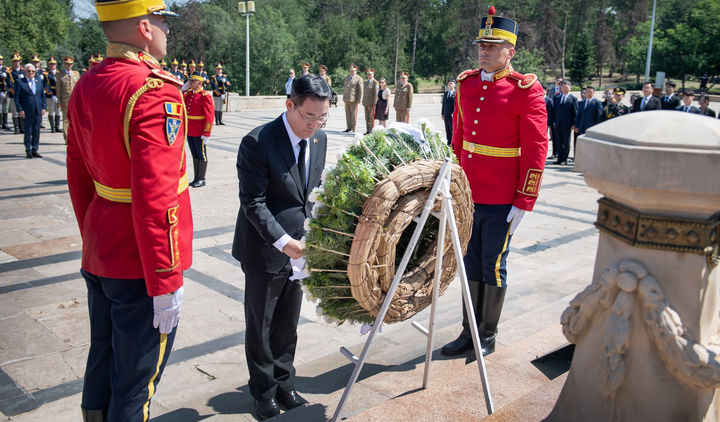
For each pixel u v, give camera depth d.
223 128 17.56
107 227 2.37
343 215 2.42
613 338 1.57
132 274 2.38
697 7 51.81
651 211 1.48
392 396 3.08
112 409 2.44
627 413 1.60
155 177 2.20
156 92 2.23
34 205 8.20
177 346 4.28
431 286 2.82
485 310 3.64
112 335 2.47
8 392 3.60
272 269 2.97
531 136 3.47
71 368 3.91
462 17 64.00
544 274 5.75
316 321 4.80
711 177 1.35
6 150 12.73
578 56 55.34
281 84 52.16
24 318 4.64
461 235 2.81
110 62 2.33
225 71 51.78
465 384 2.94
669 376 1.54
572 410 1.75
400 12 67.88
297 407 3.04
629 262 1.53
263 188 2.90
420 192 2.48
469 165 3.71
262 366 3.07
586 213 8.86
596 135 1.57
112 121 2.23
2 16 45.22
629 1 67.44
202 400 3.40
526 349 3.32
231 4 60.81
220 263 6.06
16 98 11.52
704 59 49.94
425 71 70.75
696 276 1.48
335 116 22.80
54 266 5.83
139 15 2.31
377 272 2.46
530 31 57.72
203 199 8.78
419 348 3.95
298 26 61.88
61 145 13.56
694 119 1.44
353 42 64.31
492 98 3.57
